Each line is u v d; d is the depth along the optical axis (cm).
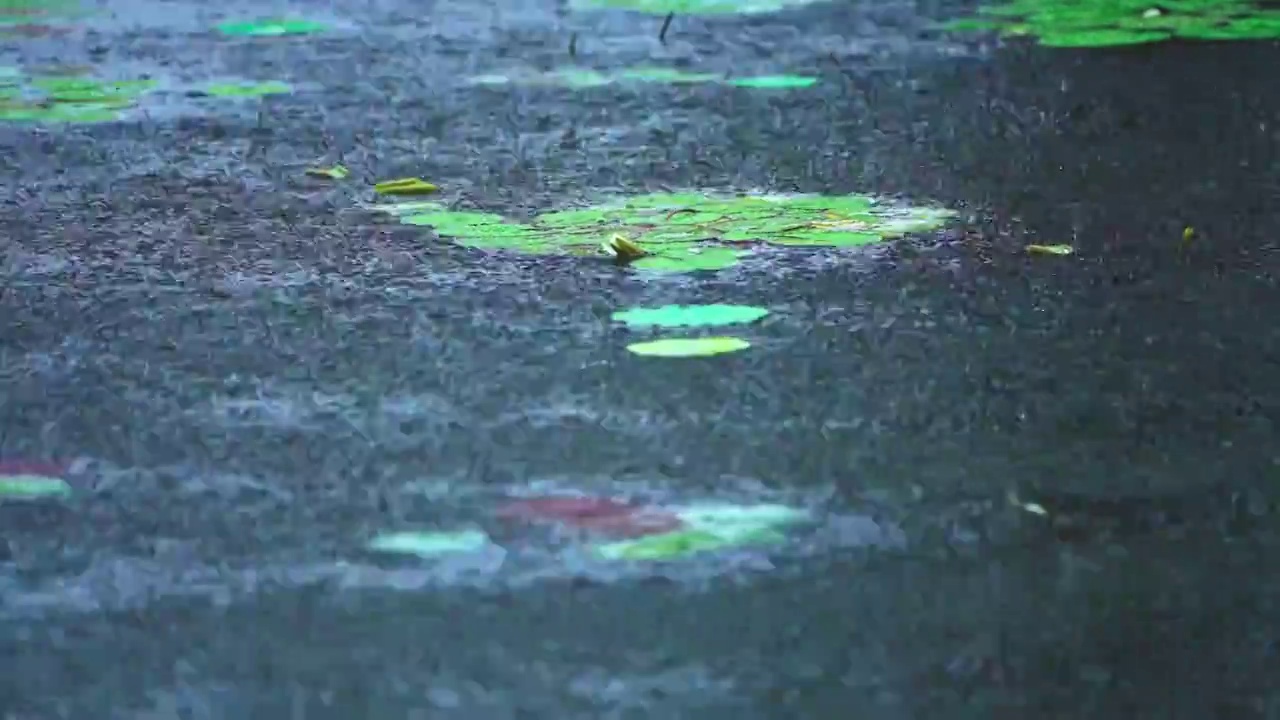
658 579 402
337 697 357
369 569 408
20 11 1068
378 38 989
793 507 436
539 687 360
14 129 793
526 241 635
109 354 533
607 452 467
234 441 475
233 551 418
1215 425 479
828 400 497
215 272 604
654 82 884
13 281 595
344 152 757
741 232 644
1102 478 449
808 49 962
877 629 380
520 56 943
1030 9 1069
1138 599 391
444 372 519
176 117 816
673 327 552
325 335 546
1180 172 721
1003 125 800
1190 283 589
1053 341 539
